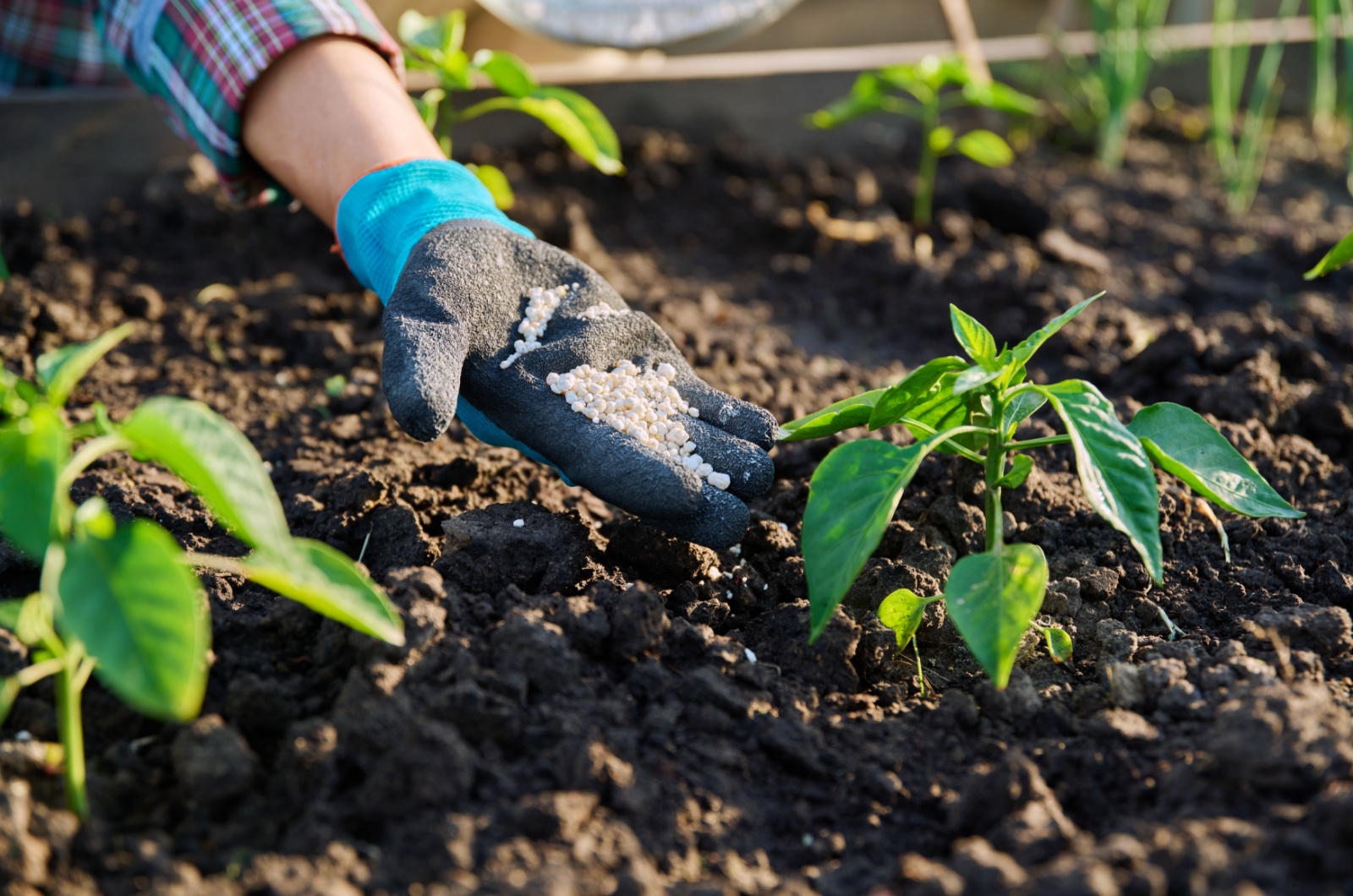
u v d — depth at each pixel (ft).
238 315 3.64
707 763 2.49
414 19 3.66
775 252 4.38
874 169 4.95
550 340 2.81
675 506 2.60
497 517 2.79
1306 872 2.25
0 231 3.81
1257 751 2.37
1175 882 2.26
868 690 2.65
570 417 2.72
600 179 4.58
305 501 2.94
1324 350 3.74
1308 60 5.81
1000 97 4.27
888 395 2.58
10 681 2.26
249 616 2.60
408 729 2.42
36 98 3.92
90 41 4.03
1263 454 3.16
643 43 4.21
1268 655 2.65
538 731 2.46
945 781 2.49
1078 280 4.05
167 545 2.22
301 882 2.28
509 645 2.53
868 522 2.45
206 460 2.17
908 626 2.64
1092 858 2.28
